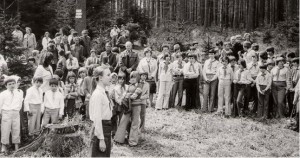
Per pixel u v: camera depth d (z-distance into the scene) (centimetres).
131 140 862
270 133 1015
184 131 1002
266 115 1148
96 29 2258
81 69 1009
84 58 1386
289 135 1011
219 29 3130
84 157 750
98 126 550
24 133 859
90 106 562
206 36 2859
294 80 1173
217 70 1187
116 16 2489
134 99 860
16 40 948
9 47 935
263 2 3466
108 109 570
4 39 927
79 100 987
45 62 912
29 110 830
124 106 850
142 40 2422
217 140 942
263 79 1144
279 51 2542
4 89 864
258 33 2978
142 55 2081
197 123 1062
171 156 812
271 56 1232
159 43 2406
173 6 3422
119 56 1139
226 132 1012
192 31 2927
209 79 1198
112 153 797
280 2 3369
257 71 1194
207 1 3216
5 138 782
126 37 1812
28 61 1008
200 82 1295
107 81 571
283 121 1121
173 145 885
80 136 786
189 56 1218
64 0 2366
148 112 1178
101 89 566
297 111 1047
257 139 964
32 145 776
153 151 835
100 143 553
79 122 912
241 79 1155
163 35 2661
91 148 566
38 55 1267
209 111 1203
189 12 3647
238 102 1156
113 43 1783
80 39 1427
